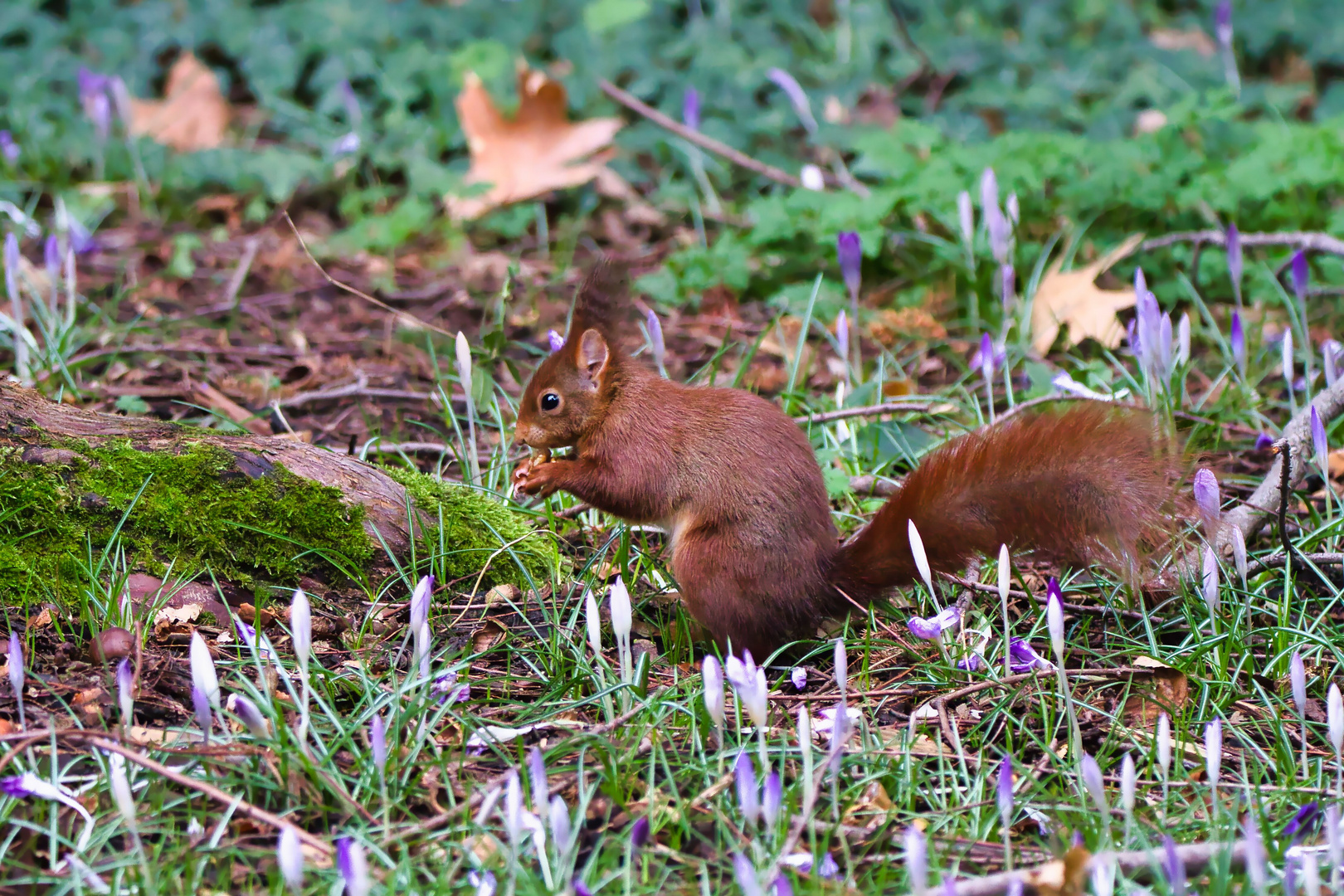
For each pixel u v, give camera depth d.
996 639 8.23
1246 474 10.43
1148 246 12.99
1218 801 6.47
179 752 6.06
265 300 14.13
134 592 7.77
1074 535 7.30
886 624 8.28
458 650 7.84
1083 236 14.12
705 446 7.59
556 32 20.50
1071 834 6.23
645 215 16.39
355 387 11.79
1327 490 8.75
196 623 7.77
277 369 12.47
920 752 6.98
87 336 12.36
